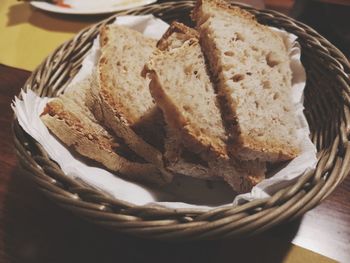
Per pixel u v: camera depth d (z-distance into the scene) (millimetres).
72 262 205
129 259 205
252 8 314
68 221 224
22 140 221
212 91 242
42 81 267
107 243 212
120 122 238
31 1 391
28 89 251
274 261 199
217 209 181
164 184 240
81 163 233
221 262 202
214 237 174
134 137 234
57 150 229
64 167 214
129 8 378
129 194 214
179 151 226
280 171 226
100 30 299
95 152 233
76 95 271
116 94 251
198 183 242
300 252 202
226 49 254
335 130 228
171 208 186
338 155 207
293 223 216
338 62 256
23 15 391
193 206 203
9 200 237
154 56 236
